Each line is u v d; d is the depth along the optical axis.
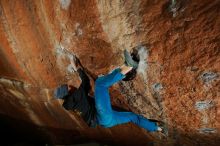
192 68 3.09
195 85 3.20
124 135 5.18
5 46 4.48
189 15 2.88
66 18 3.62
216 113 3.29
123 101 4.12
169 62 3.21
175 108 3.59
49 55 4.20
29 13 3.88
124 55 3.44
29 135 7.55
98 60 3.75
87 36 3.61
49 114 5.75
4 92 5.73
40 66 4.45
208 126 3.53
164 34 3.09
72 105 3.48
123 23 3.27
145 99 3.80
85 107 3.50
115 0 3.19
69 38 3.78
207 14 2.80
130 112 3.81
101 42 3.57
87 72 3.96
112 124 3.60
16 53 4.48
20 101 5.77
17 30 4.15
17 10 3.93
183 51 3.05
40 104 5.47
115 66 3.65
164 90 3.49
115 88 4.00
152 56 3.27
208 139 3.84
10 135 8.04
